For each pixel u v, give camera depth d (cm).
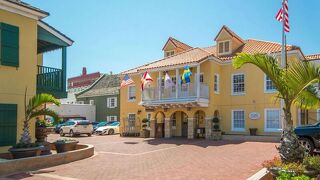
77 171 1199
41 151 1420
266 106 2605
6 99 1477
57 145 1600
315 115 2533
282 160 982
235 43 2978
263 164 1006
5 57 1462
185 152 1792
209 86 2734
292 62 1000
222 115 2823
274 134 2544
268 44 2858
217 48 3006
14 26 1513
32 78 1591
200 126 2866
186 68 2580
